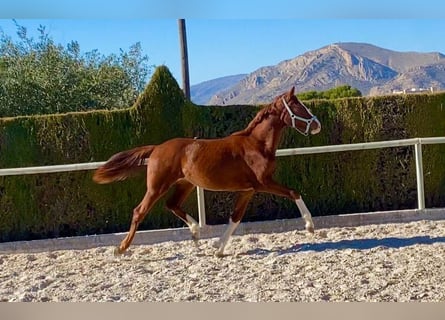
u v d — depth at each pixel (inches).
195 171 238.2
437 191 361.7
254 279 205.8
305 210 242.2
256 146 239.9
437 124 360.2
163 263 239.9
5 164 327.0
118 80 629.3
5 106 555.8
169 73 338.0
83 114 332.2
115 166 251.9
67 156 331.0
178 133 337.4
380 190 358.3
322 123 353.1
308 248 253.9
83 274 227.3
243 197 246.2
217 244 245.4
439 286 189.5
